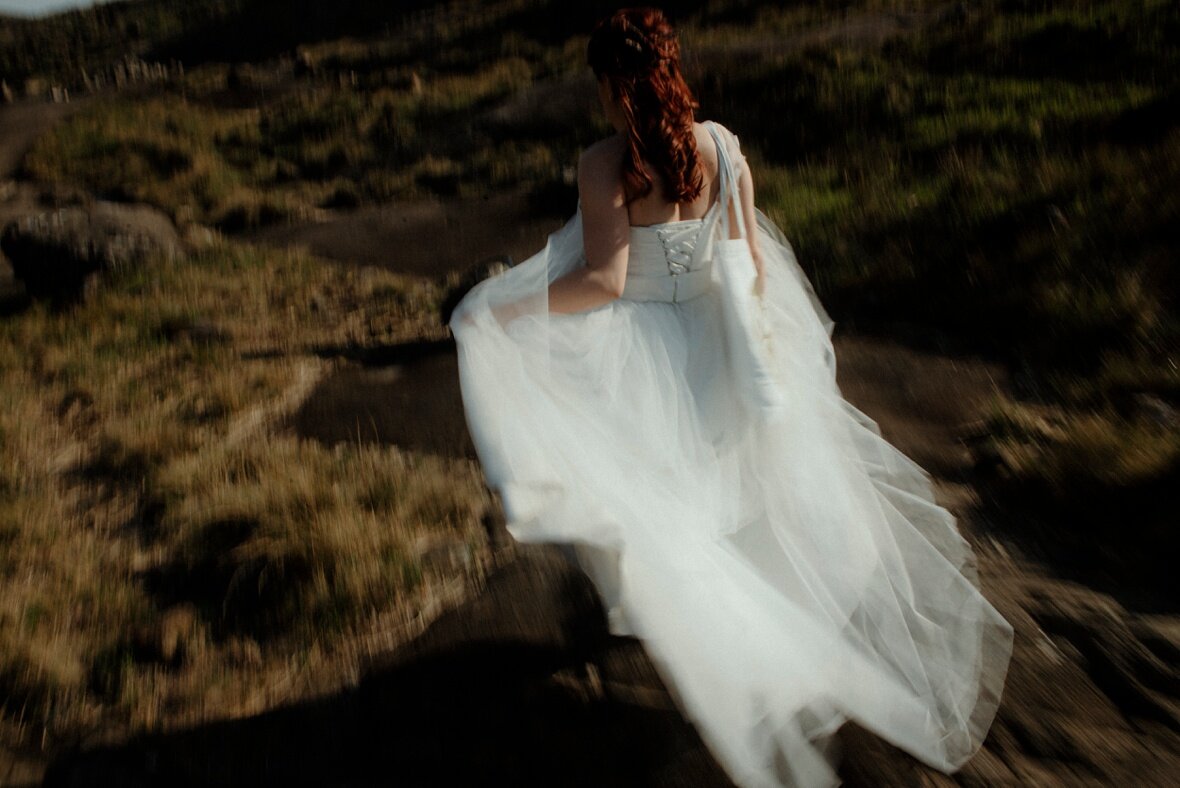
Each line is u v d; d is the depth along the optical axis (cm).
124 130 1257
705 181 246
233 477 436
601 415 249
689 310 261
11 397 547
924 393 486
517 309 250
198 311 670
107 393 546
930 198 682
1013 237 601
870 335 558
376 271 779
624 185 237
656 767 255
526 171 1003
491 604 333
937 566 283
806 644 244
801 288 291
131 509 425
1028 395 469
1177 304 501
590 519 242
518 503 243
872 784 243
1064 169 652
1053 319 514
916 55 1004
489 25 1688
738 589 244
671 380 252
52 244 752
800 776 239
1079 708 266
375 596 337
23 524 408
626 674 289
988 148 752
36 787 265
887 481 300
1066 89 841
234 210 997
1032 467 385
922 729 249
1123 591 320
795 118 927
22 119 1478
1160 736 255
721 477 250
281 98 1479
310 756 274
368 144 1182
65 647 323
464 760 262
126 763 271
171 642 325
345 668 311
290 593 341
